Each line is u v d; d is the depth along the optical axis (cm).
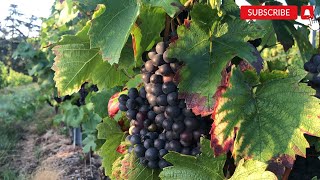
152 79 35
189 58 32
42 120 295
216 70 31
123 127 47
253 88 33
